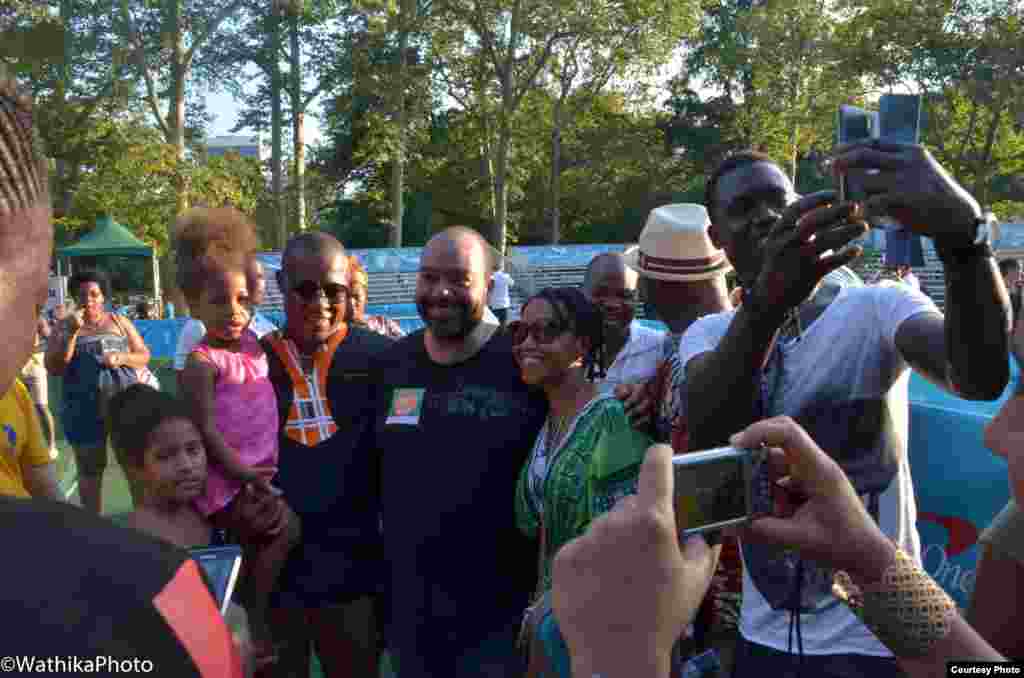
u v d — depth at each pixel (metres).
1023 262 9.47
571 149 44.59
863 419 1.91
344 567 3.06
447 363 2.83
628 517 0.73
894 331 1.84
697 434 1.62
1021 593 1.33
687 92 47.69
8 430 2.87
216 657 0.69
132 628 0.65
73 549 0.66
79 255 23.69
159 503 2.93
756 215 2.01
